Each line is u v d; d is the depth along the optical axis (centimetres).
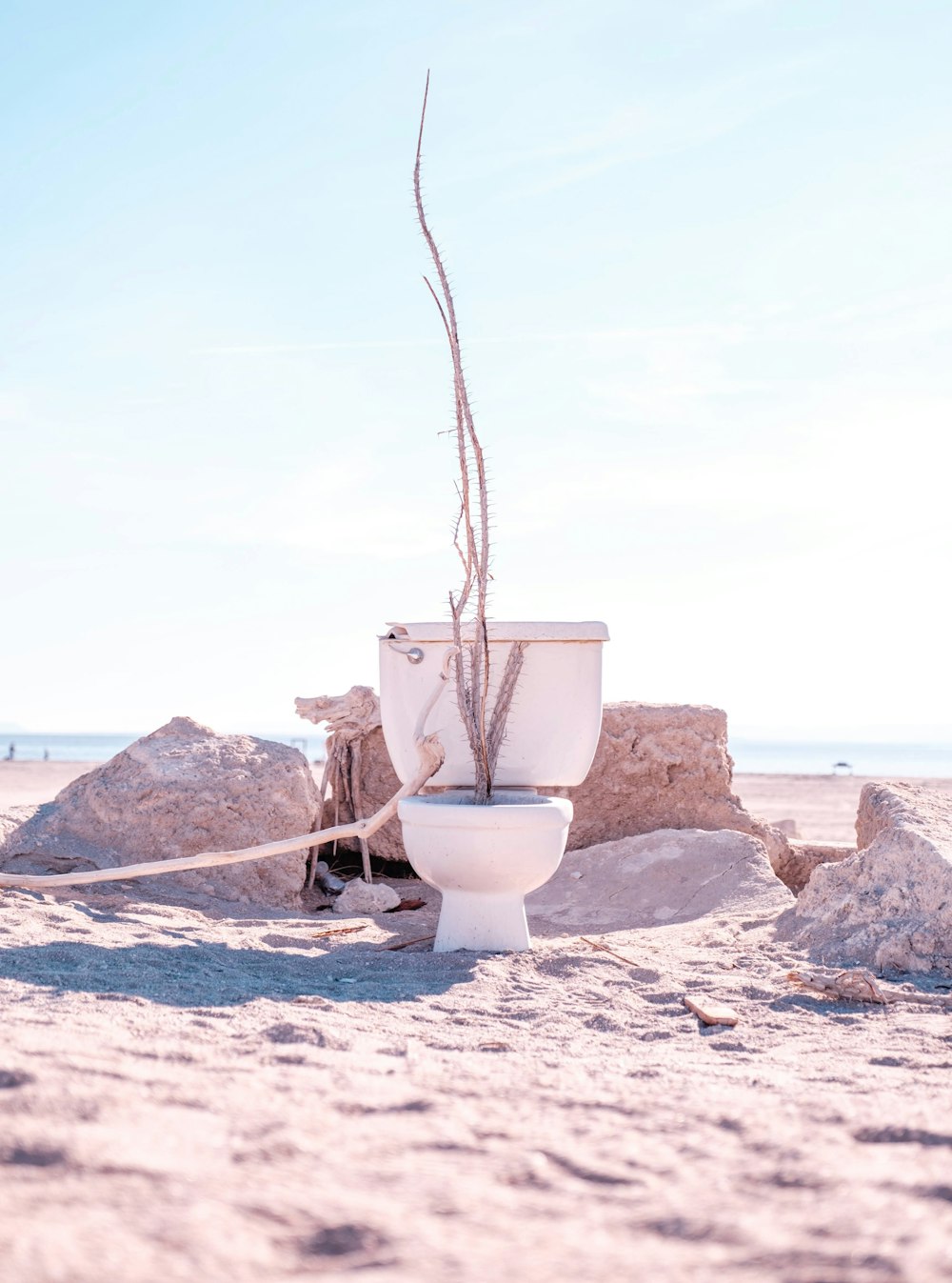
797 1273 144
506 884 484
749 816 823
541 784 532
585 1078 258
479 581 515
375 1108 214
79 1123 190
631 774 817
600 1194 173
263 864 682
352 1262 145
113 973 388
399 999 389
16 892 546
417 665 538
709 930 564
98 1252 142
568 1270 145
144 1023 296
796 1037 354
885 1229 159
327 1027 313
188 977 399
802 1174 181
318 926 562
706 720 828
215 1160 178
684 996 409
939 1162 190
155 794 671
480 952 478
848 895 512
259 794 694
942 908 479
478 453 514
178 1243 146
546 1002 399
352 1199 165
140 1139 184
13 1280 132
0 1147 175
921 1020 379
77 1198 159
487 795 516
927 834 530
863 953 474
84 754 10462
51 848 640
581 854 748
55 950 423
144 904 573
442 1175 178
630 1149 195
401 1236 153
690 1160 189
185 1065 243
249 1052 265
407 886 778
